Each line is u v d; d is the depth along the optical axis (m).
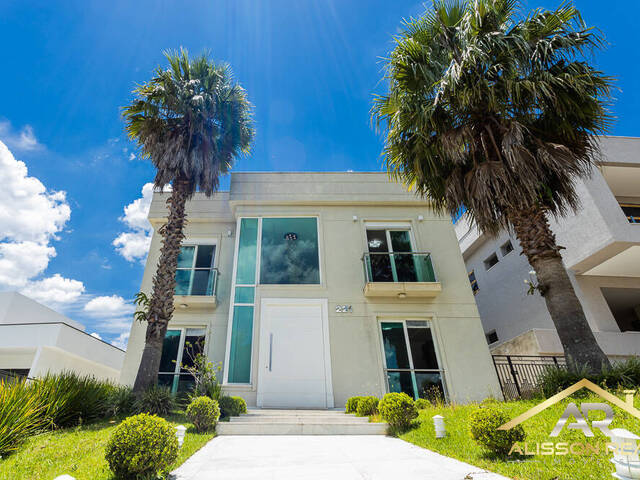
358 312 10.23
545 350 9.84
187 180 9.39
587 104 6.61
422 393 9.21
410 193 12.09
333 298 10.42
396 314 10.23
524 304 13.23
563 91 6.59
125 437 3.33
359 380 9.34
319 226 11.59
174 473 3.63
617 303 14.12
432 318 10.23
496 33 6.69
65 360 14.00
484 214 6.64
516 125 6.45
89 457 4.09
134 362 9.59
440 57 7.65
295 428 6.25
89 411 6.38
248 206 11.80
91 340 15.09
